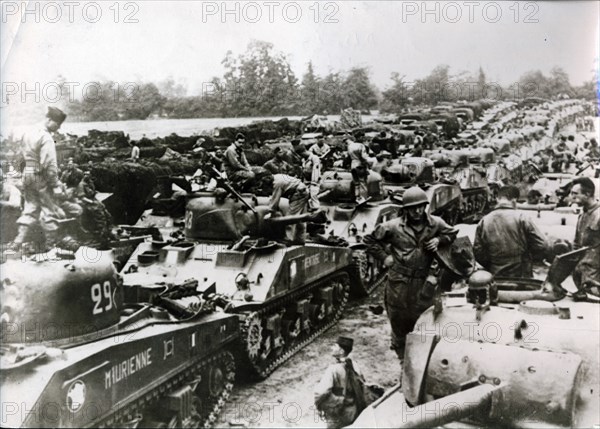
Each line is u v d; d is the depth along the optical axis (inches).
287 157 314.5
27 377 212.5
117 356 230.8
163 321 256.5
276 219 308.8
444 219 317.4
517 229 310.5
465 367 281.0
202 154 308.5
